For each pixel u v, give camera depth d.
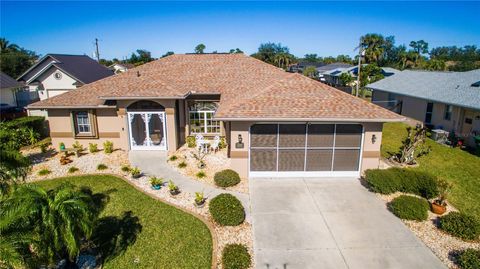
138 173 16.11
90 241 10.49
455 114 24.59
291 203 13.41
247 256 9.55
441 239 10.84
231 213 11.42
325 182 15.63
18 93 35.81
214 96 21.70
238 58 27.25
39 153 20.03
